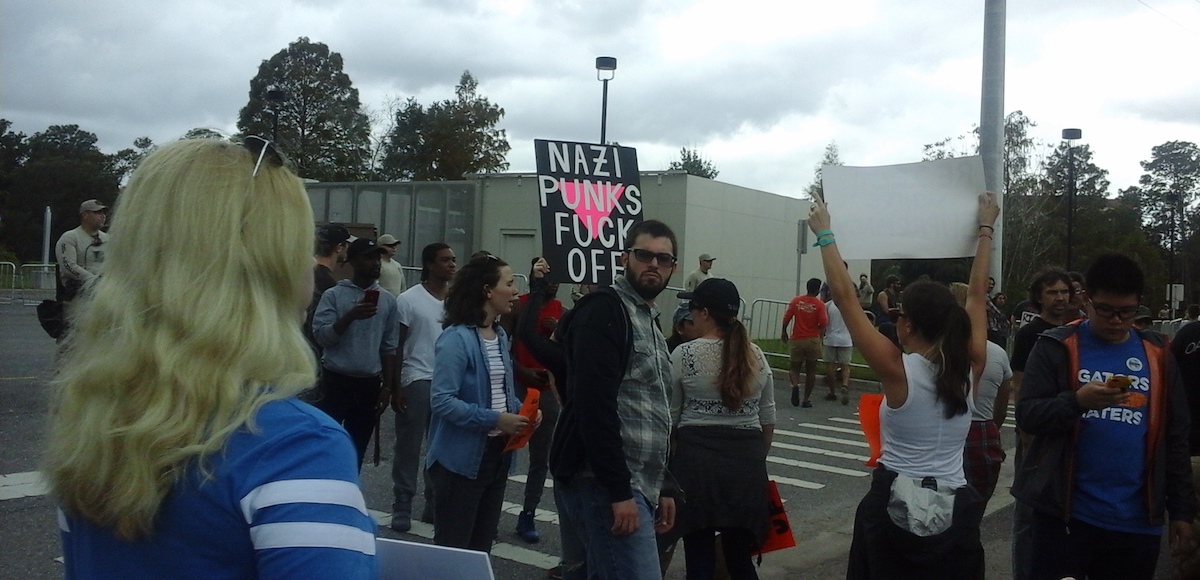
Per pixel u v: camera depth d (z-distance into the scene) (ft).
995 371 15.29
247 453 4.05
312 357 4.68
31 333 59.21
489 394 15.03
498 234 75.05
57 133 223.51
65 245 29.40
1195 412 16.93
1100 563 12.65
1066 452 12.38
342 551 4.07
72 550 4.41
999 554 21.75
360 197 77.46
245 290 4.37
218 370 4.14
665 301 64.80
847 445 35.81
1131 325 12.50
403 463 20.34
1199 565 12.00
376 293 18.52
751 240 79.87
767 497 14.89
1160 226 192.95
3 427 27.53
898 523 11.37
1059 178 158.40
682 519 14.34
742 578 15.01
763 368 14.99
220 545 4.03
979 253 13.23
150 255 4.29
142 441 3.94
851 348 47.98
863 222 13.69
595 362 10.59
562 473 11.09
